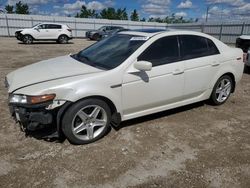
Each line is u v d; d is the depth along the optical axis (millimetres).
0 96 5586
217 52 5008
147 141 3811
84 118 3566
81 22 37406
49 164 3170
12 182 2832
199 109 5195
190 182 2939
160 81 4109
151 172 3094
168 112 4949
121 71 3717
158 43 4145
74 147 3572
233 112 5129
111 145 3660
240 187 2891
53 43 22688
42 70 3848
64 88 3303
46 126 3453
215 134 4141
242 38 8953
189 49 4555
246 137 4082
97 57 4207
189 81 4543
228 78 5359
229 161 3383
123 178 2965
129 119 4066
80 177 2951
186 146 3721
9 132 3920
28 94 3230
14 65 10023
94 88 3471
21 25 33406
